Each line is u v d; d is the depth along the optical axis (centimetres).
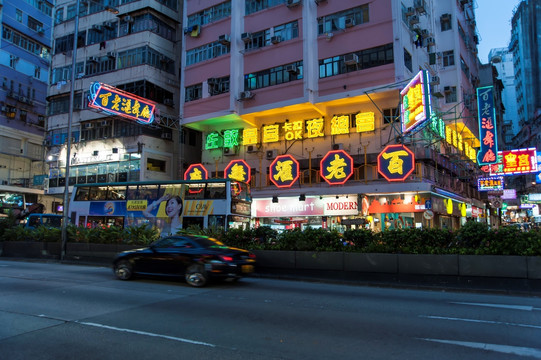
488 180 3238
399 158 2216
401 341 562
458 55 2991
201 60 2997
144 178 3036
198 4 3066
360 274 1171
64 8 3716
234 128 2998
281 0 2734
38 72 4381
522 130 6950
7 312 737
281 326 644
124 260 1170
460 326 649
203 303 834
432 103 2516
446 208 2603
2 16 3978
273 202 2670
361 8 2450
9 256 1858
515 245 1027
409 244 1159
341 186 2430
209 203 1920
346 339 571
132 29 3306
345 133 2520
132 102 2681
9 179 3966
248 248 1362
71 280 1157
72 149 3425
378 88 2302
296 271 1262
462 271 1058
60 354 507
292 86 2575
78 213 2202
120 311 748
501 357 500
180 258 1088
